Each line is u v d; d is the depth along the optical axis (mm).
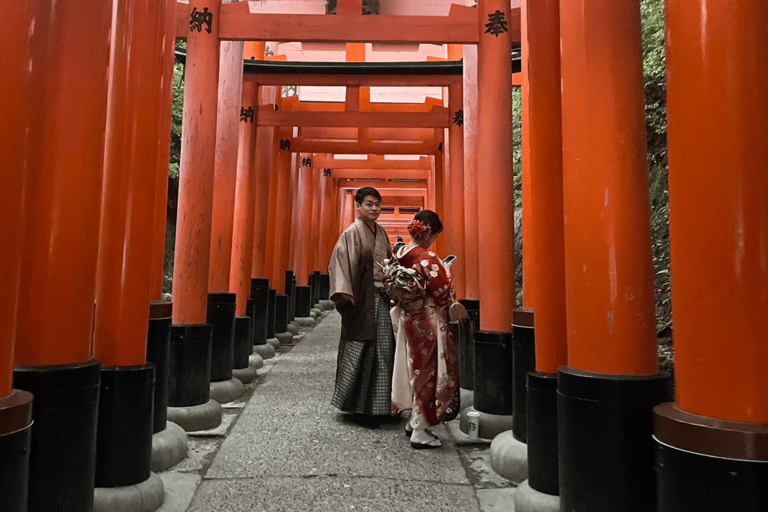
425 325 3971
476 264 6758
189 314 4645
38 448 2160
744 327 1621
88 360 2367
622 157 2219
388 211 31609
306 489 3084
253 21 5285
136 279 2910
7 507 1689
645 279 2223
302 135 11781
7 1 1713
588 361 2264
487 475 3373
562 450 2326
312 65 7910
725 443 1599
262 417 4637
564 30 2367
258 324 7988
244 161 7613
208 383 4582
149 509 2729
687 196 1720
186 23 6148
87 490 2309
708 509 1619
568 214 2338
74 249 2262
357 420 4570
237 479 3223
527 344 3408
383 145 12172
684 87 1729
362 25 5301
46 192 2215
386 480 3244
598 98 2244
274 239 10016
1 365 1762
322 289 18750
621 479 2135
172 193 13281
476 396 4324
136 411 2793
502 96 4727
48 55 2219
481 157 4695
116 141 2922
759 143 1614
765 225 1606
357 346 4488
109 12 2389
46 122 2213
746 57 1627
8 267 1733
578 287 2293
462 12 5129
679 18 1749
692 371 1730
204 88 5062
